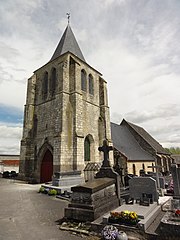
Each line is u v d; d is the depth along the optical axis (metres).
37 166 19.22
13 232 5.31
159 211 7.00
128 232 5.17
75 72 19.09
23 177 19.64
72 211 6.27
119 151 23.59
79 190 6.51
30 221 6.31
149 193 7.68
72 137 17.27
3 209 7.93
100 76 25.69
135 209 6.34
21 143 21.08
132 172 23.67
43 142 19.25
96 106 23.05
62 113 17.28
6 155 47.03
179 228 4.54
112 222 5.55
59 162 15.73
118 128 32.44
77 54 23.64
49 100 19.98
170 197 9.62
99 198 6.71
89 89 22.72
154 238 4.82
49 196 10.96
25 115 22.02
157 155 31.02
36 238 4.89
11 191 12.85
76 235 5.12
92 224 5.53
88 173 17.25
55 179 13.37
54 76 20.88
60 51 22.62
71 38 24.66
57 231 5.41
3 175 25.75
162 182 12.01
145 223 5.21
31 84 22.61
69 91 18.95
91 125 21.23
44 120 20.03
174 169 8.97
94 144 20.88
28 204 8.87
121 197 8.66
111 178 8.41
